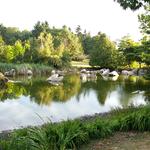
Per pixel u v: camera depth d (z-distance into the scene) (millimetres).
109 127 9508
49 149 7352
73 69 63906
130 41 59781
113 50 63750
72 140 8000
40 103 22844
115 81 41625
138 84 37875
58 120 17516
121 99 25609
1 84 33938
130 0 10875
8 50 57844
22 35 90938
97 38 74750
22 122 16859
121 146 8156
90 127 9016
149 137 8977
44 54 61500
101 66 65438
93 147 8156
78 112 20016
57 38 76500
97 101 24453
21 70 48594
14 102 22953
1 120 17188
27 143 7043
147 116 9930
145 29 27969
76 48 86062
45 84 35594
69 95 27328
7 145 6840
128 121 9867
